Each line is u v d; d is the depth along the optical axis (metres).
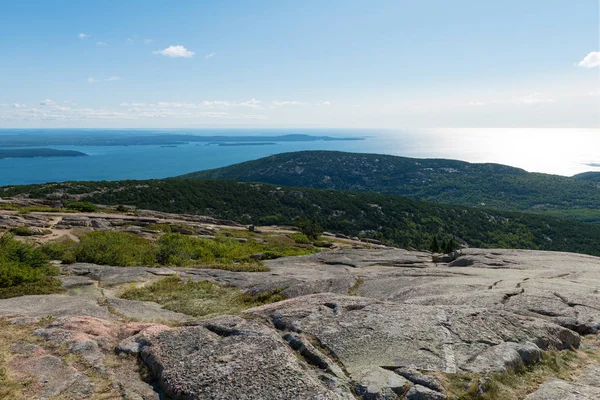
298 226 60.22
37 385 4.77
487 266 13.87
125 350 5.78
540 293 8.48
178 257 20.67
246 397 4.23
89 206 49.97
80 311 8.45
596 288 9.11
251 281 12.84
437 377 4.60
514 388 4.61
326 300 7.51
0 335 6.37
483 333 5.89
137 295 10.89
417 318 6.41
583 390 4.60
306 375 4.69
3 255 14.03
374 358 5.17
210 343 5.64
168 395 4.57
